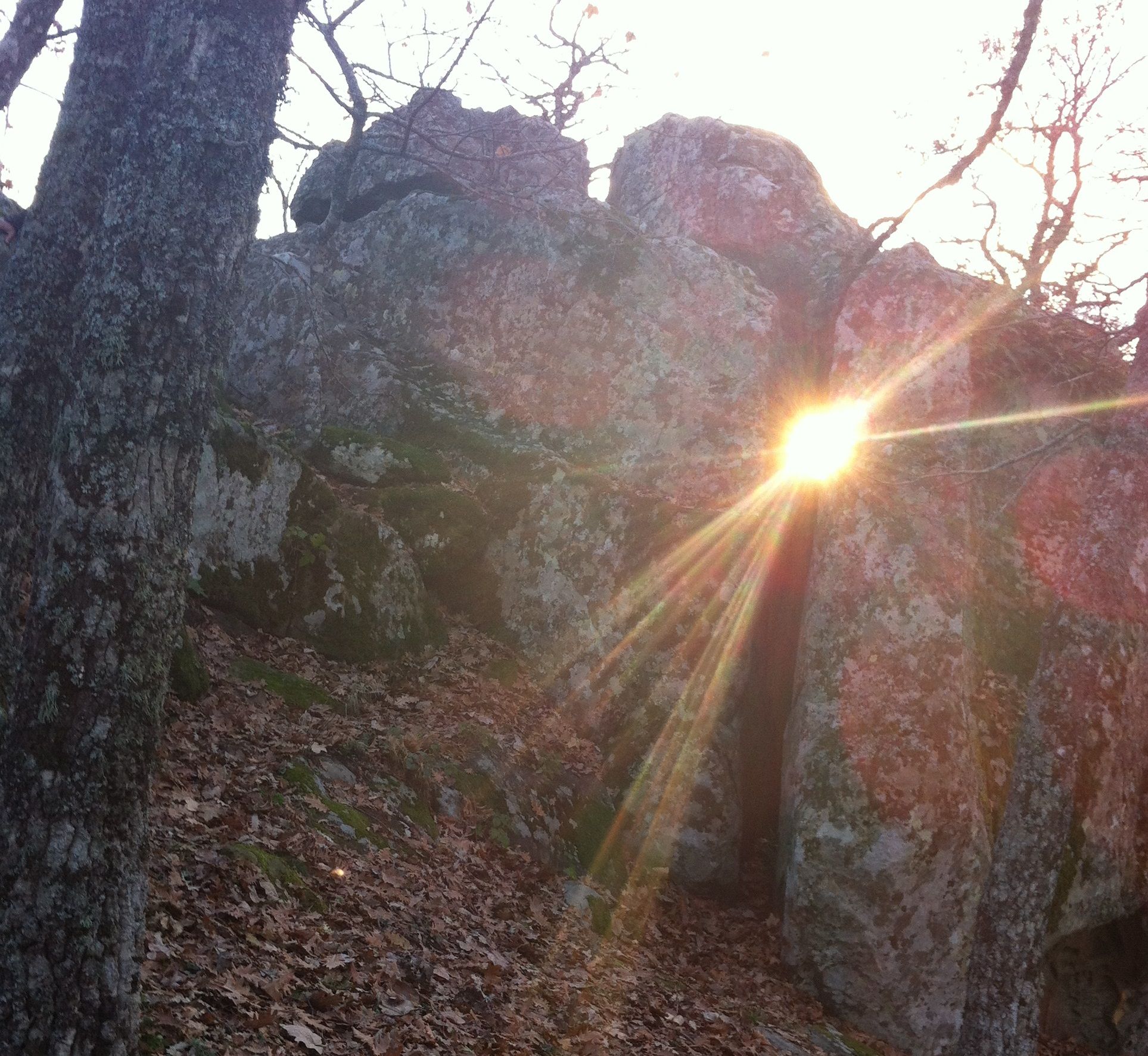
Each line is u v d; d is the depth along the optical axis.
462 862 8.58
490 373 13.89
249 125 4.35
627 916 9.72
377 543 11.11
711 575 11.76
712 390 13.01
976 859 9.93
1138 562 11.63
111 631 3.89
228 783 7.54
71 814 3.80
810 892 9.98
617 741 11.27
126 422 3.98
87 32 5.53
